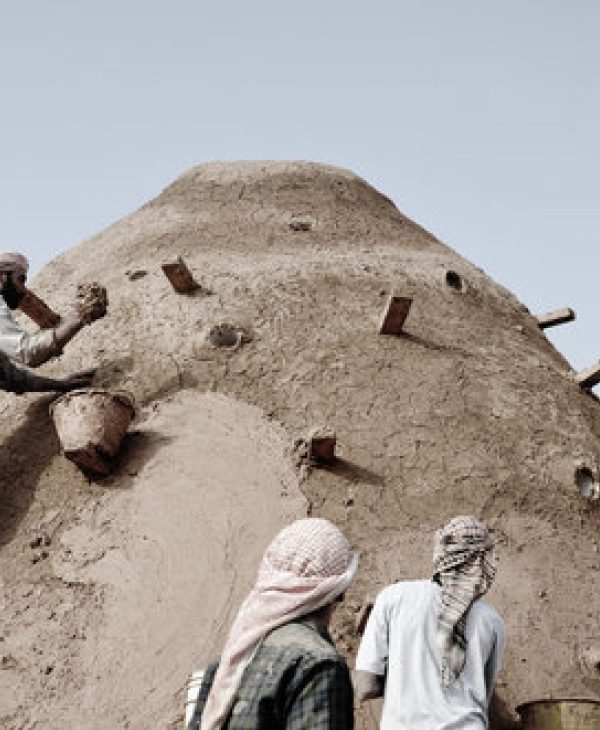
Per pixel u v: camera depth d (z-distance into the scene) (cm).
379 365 575
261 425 529
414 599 301
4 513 505
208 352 579
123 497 492
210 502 484
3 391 605
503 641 303
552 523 514
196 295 629
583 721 371
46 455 529
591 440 595
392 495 497
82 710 404
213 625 430
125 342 598
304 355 577
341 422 533
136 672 416
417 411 548
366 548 469
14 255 564
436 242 840
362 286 654
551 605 474
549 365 670
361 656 299
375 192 899
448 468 518
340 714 182
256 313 609
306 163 887
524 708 388
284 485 492
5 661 429
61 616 443
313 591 197
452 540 308
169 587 446
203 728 193
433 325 633
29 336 536
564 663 450
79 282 710
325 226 763
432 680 286
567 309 777
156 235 750
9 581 466
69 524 486
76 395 498
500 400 581
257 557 457
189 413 539
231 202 801
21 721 405
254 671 190
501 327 690
